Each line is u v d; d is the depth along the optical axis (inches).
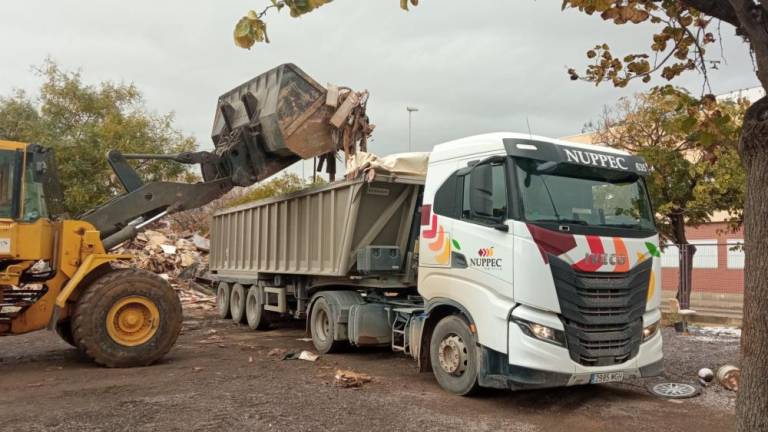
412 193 392.5
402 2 144.5
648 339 274.1
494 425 239.8
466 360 281.1
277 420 238.5
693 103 171.3
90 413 247.1
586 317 256.5
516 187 260.8
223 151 431.8
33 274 369.1
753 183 131.0
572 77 199.8
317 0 130.1
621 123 601.6
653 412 262.5
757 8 132.4
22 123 933.8
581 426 241.1
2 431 223.6
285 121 408.8
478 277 274.4
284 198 482.9
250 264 558.9
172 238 960.9
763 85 133.0
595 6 166.7
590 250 259.9
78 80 903.7
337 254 399.5
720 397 288.2
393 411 255.4
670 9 178.9
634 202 288.4
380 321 382.6
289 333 522.3
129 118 880.9
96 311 343.0
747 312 131.6
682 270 566.3
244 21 130.0
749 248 131.6
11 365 361.7
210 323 596.4
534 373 247.8
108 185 838.5
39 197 346.9
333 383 305.1
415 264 388.8
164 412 248.5
